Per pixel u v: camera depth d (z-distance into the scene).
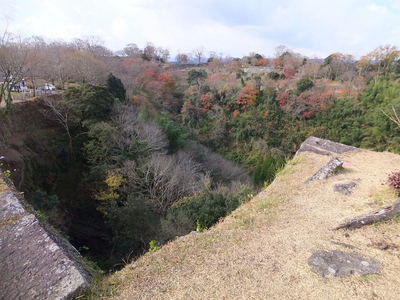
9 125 12.34
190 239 4.34
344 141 21.75
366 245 3.66
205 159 18.66
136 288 3.14
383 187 5.54
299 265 3.37
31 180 11.68
